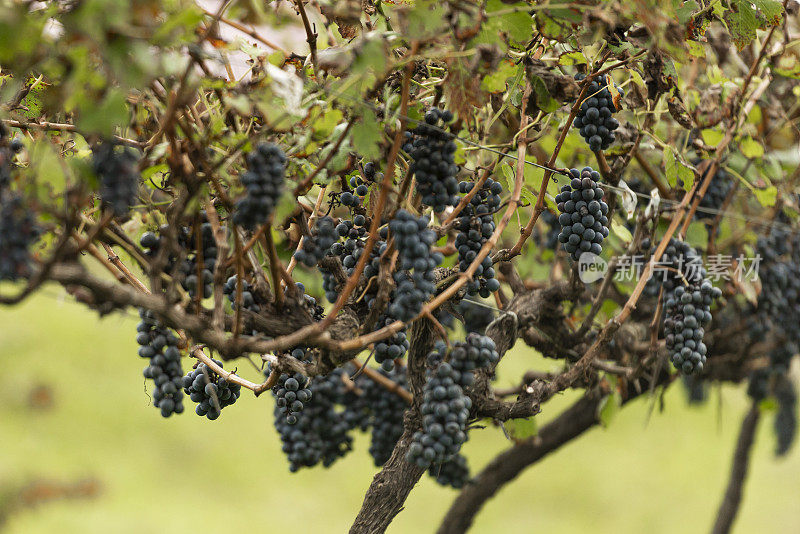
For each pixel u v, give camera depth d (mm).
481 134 5434
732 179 5754
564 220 5238
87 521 11906
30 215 4891
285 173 5078
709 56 5625
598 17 5102
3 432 13695
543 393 5309
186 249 5082
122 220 5211
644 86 5398
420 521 13383
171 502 13023
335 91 5059
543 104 5227
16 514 12023
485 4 5062
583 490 14883
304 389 5180
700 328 5355
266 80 5031
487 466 5805
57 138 5168
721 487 14734
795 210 5719
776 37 5574
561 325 5523
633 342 5664
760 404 6008
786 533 13125
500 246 5672
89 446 13906
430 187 5078
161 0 4859
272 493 13844
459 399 5098
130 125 5035
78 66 4840
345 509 13625
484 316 5742
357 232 5215
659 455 16141
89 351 16562
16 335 16422
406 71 5047
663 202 5562
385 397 5570
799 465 15492
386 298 5070
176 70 4859
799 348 5855
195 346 5160
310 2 5289
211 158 5047
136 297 4910
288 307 5105
